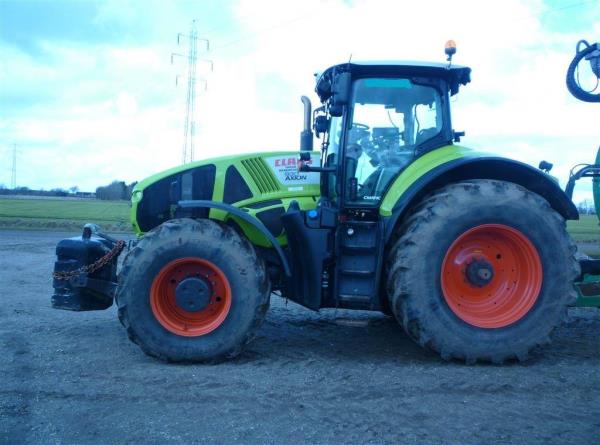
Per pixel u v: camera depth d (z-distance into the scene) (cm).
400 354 507
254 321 471
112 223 2398
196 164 553
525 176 501
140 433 332
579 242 1916
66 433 331
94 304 541
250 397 390
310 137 569
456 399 390
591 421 353
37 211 3338
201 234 471
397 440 325
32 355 486
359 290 484
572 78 592
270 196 540
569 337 575
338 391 404
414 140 518
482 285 487
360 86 517
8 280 922
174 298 482
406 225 475
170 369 452
